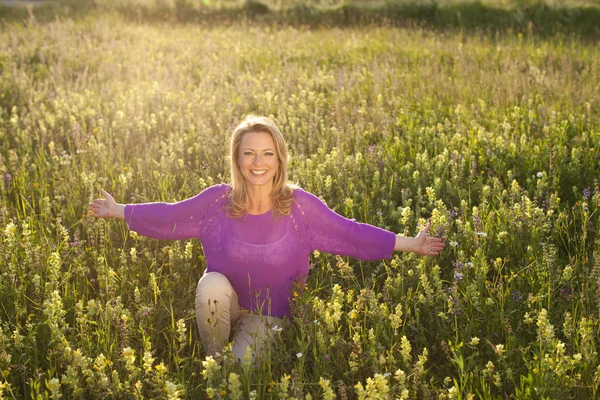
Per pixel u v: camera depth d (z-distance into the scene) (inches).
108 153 255.1
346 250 154.6
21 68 413.1
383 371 133.0
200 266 183.6
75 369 131.0
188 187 220.8
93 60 469.1
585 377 127.1
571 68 391.2
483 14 716.7
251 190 147.3
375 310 143.7
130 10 797.2
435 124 299.0
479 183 219.0
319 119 293.3
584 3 716.7
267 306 154.1
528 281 164.4
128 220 156.9
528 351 142.3
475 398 132.0
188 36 621.9
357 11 771.4
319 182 217.0
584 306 149.9
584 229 174.9
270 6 834.2
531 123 282.5
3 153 269.0
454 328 149.0
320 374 133.3
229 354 131.7
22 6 784.3
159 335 156.2
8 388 123.0
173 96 344.5
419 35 611.2
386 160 238.4
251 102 341.4
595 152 244.5
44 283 166.4
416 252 155.9
